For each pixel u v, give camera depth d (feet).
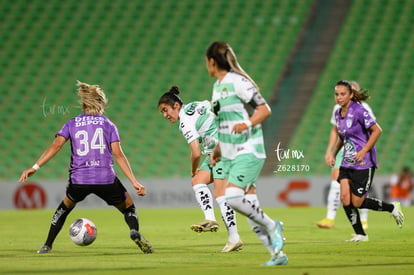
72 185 83.10
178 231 125.70
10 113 267.59
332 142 118.52
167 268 65.21
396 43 289.74
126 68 284.00
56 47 291.58
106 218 168.45
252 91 62.34
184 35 294.87
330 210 126.93
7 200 216.74
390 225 134.21
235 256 78.02
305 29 294.05
